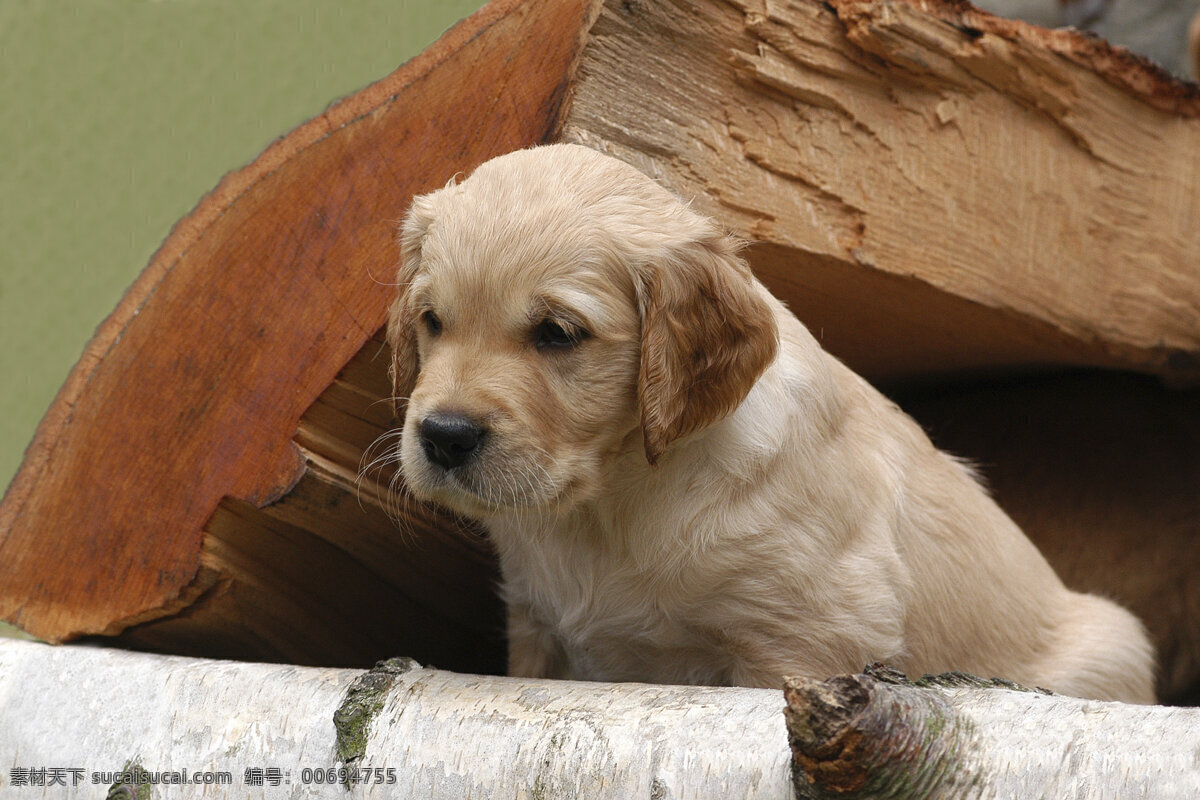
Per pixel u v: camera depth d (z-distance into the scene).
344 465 3.23
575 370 2.65
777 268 3.61
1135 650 3.81
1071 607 3.86
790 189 3.46
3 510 3.45
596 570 2.97
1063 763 1.63
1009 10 6.70
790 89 3.42
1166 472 4.95
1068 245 4.09
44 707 2.82
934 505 3.41
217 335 3.22
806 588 2.90
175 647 3.65
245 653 3.70
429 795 2.15
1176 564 4.88
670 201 2.84
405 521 3.35
